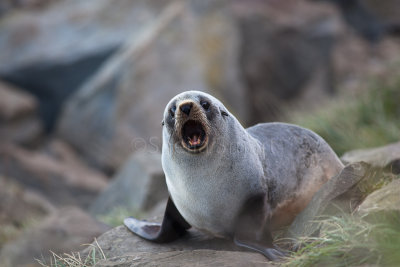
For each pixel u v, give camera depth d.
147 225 19.38
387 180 16.83
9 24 66.62
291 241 16.34
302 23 66.38
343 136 35.84
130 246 18.03
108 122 55.97
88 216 27.53
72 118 58.81
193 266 14.22
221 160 15.88
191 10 59.94
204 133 15.97
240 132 16.72
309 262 13.38
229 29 59.31
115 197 39.78
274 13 66.44
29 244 25.92
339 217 15.35
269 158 17.59
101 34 63.94
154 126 54.19
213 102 16.31
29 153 56.16
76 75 63.19
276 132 18.64
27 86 63.44
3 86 62.12
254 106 63.44
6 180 46.16
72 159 56.81
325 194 16.11
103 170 55.56
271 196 17.11
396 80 40.50
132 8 65.81
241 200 16.27
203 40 58.16
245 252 15.38
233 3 66.56
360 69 71.00
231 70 57.84
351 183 16.06
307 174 18.31
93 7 67.00
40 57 62.50
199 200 16.31
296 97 66.00
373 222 13.80
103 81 57.72
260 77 64.31
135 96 55.66
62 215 27.69
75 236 25.52
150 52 57.25
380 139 34.66
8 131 57.31
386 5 84.88
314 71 66.69
